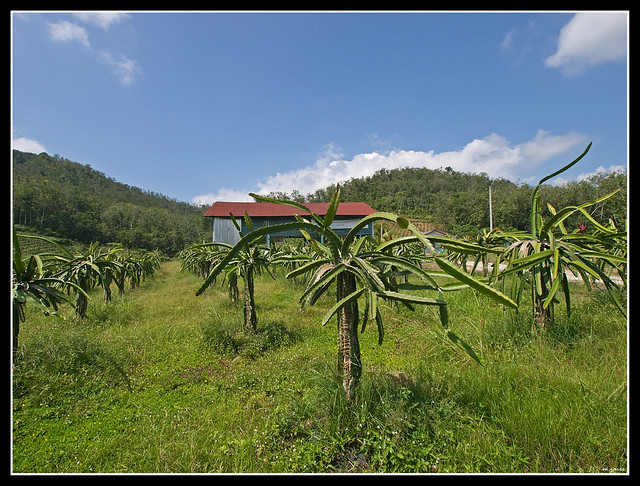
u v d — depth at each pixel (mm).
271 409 2354
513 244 3303
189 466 1749
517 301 3340
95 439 2135
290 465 1743
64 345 3230
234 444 1945
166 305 6359
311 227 1757
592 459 1688
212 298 7031
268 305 6141
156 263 14844
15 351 2842
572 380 2348
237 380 2918
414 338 3873
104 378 2961
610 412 1935
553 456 1679
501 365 2723
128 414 2445
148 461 1839
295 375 2908
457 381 2432
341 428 1944
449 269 1322
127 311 5547
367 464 1741
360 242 2053
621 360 2650
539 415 1932
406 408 1997
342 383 2107
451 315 4539
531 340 3174
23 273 2307
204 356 3588
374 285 1685
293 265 8641
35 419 2348
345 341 2043
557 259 2670
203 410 2438
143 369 3240
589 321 3551
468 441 1806
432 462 1703
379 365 3094
